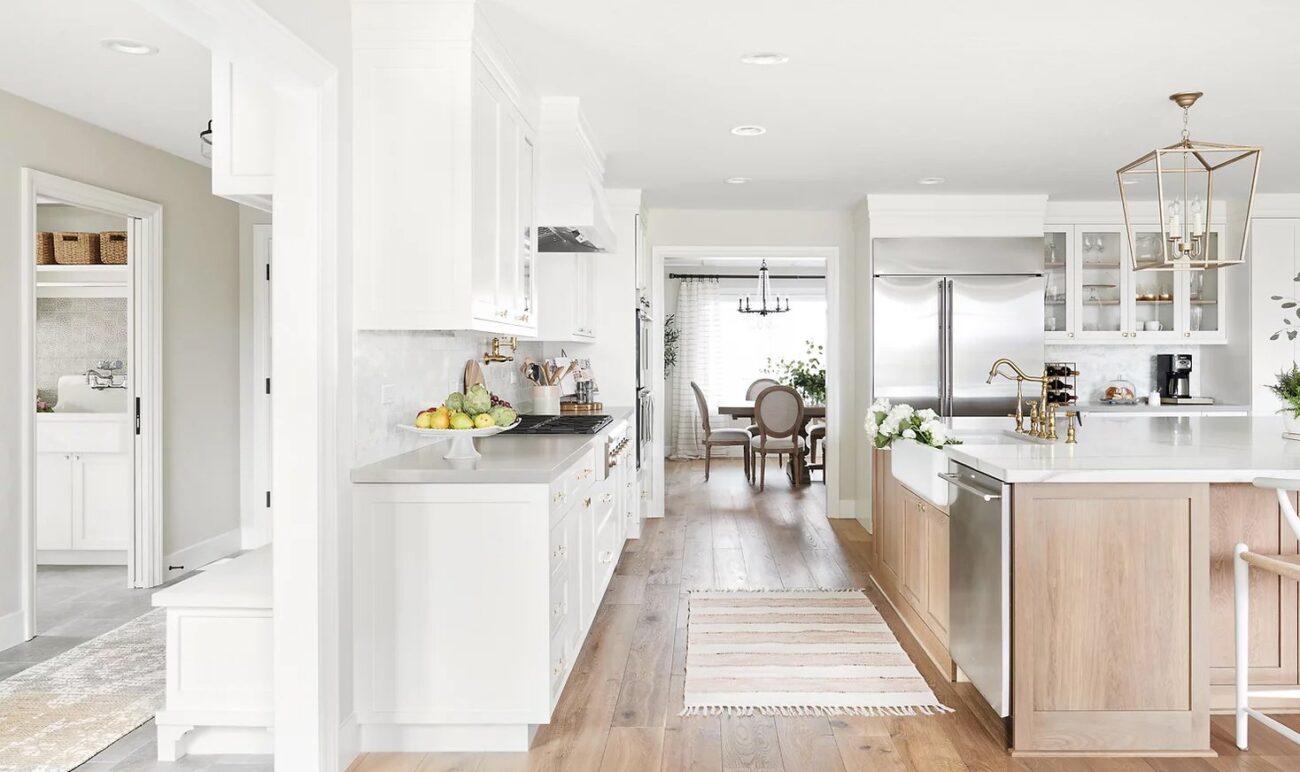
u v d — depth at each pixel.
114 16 3.02
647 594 4.71
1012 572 2.78
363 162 2.87
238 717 2.75
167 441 4.91
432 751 2.83
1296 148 4.86
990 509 2.88
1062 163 5.25
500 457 3.12
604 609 4.43
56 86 3.75
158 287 4.79
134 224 4.73
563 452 3.27
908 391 6.27
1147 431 4.04
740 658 3.67
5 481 3.85
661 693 3.31
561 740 2.90
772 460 10.77
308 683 2.56
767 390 8.37
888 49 3.33
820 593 4.71
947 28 3.12
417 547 2.79
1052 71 3.58
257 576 2.95
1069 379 6.96
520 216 3.57
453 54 2.86
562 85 3.75
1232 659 3.05
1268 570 2.65
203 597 2.72
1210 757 2.73
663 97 3.92
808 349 11.04
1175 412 6.41
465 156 2.85
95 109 4.09
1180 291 6.61
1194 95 3.87
